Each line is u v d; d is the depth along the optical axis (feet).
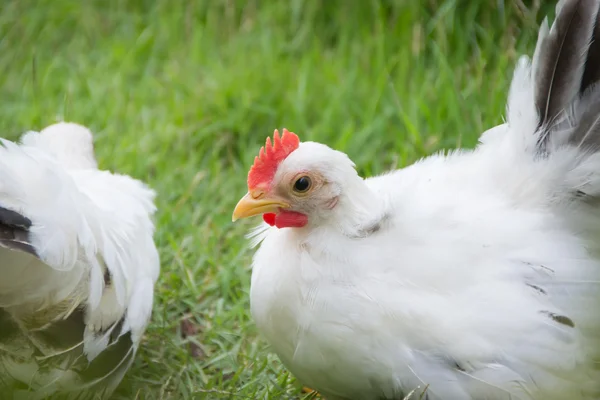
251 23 27.35
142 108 24.49
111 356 15.46
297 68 25.75
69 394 15.39
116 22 28.84
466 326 13.66
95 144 23.11
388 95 23.82
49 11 28.81
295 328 14.48
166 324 18.33
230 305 19.11
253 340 18.25
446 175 15.76
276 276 14.62
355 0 27.25
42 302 14.46
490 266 14.10
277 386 16.75
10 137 23.47
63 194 13.91
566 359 13.65
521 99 15.21
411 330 13.78
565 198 14.73
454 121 22.47
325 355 14.30
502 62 22.49
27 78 26.27
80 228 13.99
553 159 14.73
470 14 24.93
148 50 27.43
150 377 17.20
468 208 14.82
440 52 23.67
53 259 13.37
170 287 19.21
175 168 22.52
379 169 21.84
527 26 22.24
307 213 14.66
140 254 16.11
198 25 27.35
